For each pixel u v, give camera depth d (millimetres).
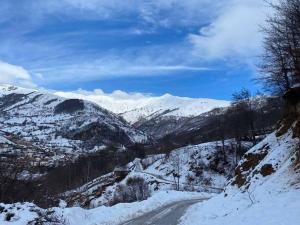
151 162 138250
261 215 16219
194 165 120375
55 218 21672
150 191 95312
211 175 115250
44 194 31594
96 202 82375
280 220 14336
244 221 16969
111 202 77125
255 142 92062
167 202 41156
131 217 28578
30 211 21078
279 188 18625
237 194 24734
